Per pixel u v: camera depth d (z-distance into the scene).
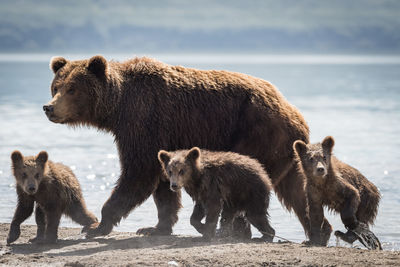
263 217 13.45
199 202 13.74
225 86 14.73
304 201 14.30
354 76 105.31
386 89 69.44
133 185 14.09
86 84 14.18
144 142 14.12
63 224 16.67
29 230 15.20
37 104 50.66
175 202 14.70
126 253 12.09
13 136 33.28
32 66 160.12
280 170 14.55
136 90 14.39
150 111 14.20
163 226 14.59
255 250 12.04
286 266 10.97
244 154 14.39
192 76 14.79
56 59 14.99
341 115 43.47
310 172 12.93
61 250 12.85
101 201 19.16
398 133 34.62
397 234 15.52
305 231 14.42
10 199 19.30
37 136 33.56
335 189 12.91
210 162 13.27
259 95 14.66
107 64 14.35
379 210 17.91
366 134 34.28
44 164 13.21
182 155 13.27
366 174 23.45
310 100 55.81
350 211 12.73
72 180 14.04
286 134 14.44
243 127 14.46
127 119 14.26
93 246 13.16
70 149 29.69
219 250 12.09
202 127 14.47
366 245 13.09
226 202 13.54
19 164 13.09
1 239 14.05
